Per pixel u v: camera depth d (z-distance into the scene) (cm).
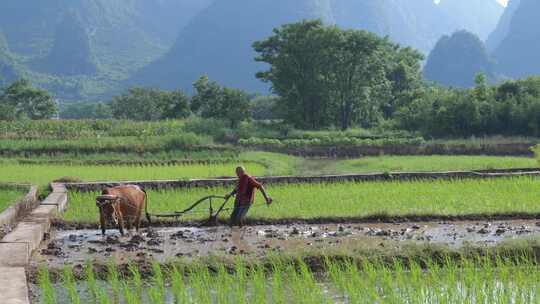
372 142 7119
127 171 4228
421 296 1309
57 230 2253
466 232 2139
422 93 11875
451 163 4925
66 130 7744
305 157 7088
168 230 2238
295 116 11781
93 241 2020
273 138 8544
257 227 2281
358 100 11831
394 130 9312
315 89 11619
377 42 11281
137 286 1440
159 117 14312
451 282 1391
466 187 3050
